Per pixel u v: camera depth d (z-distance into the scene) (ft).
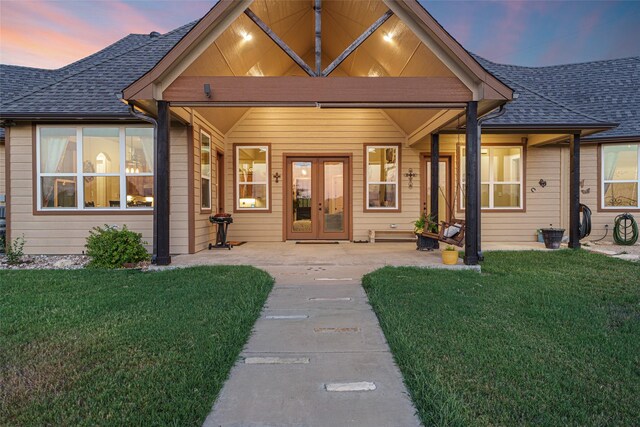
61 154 24.16
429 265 19.57
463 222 22.81
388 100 18.38
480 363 8.64
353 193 31.71
